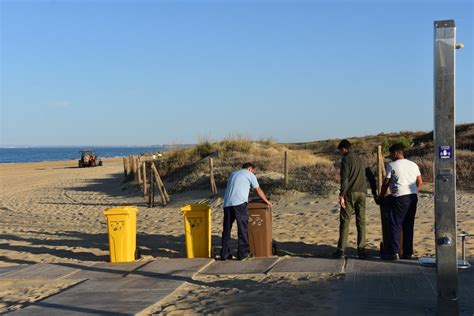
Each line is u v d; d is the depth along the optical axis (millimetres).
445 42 5887
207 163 28172
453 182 5965
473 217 13953
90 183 37000
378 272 8344
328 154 48031
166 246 12195
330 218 15047
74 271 9773
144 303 7461
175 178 29250
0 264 10945
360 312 6516
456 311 5988
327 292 7492
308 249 10945
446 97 5906
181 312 6992
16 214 20875
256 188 10008
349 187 9438
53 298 7953
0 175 52312
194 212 10250
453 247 5996
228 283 8375
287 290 7719
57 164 77875
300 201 18062
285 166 19875
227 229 9961
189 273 9062
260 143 36938
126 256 10438
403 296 7078
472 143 36531
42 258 11438
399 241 9266
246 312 6812
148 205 21391
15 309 7613
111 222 10422
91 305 7496
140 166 31797
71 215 19688
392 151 9219
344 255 9641
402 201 9016
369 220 14234
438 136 5965
